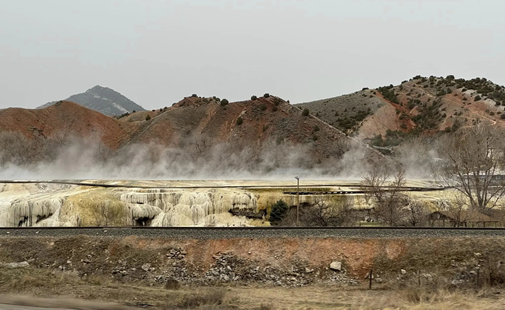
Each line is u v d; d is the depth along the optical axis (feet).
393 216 171.94
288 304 88.58
